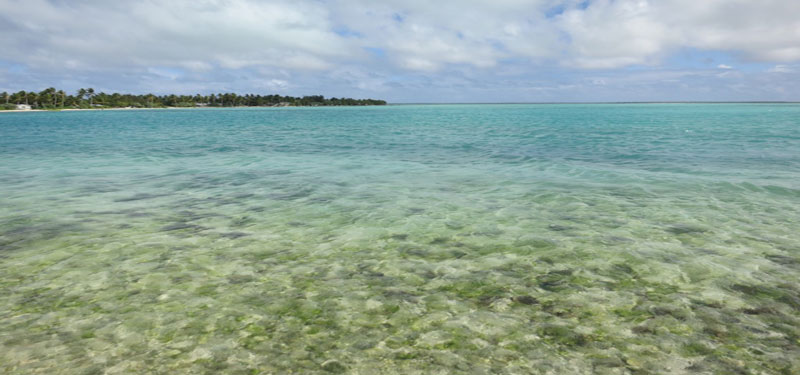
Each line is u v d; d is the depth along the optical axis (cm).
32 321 510
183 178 1449
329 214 981
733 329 484
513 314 527
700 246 754
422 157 2042
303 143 2853
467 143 2800
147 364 429
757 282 604
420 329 495
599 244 767
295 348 459
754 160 1822
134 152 2284
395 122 6191
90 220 923
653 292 579
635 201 1088
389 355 445
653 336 473
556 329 491
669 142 2700
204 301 563
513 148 2452
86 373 413
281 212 998
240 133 3938
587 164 1756
